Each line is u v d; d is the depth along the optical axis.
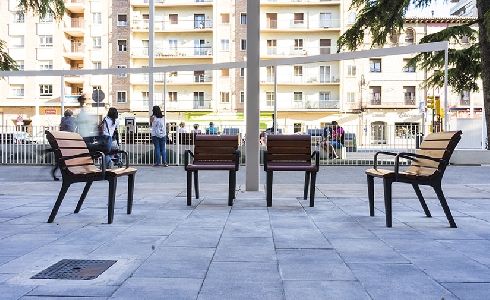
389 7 18.11
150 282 3.09
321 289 2.96
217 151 7.36
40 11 21.34
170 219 5.53
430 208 6.44
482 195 7.79
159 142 14.64
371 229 4.94
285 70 53.47
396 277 3.21
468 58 20.33
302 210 6.23
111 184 5.28
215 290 2.93
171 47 53.97
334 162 15.66
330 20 53.59
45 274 3.27
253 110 8.23
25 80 51.69
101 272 3.32
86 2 53.06
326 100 53.09
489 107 18.22
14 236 4.57
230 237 4.51
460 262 3.61
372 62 52.06
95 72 14.56
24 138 15.38
